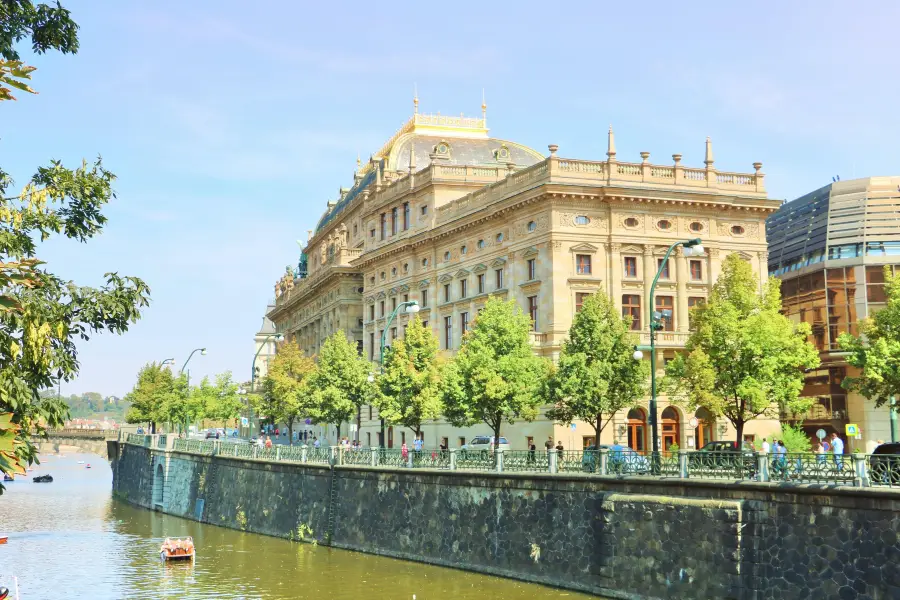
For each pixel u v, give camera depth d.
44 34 18.83
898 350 45.44
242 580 44.75
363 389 70.44
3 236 17.00
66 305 18.22
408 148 93.25
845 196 86.25
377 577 42.88
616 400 49.69
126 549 58.75
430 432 75.69
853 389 48.66
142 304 19.56
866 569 26.02
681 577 31.83
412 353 59.25
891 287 47.72
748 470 30.67
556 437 60.56
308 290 114.44
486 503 42.34
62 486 130.50
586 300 50.97
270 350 194.00
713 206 66.00
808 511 28.02
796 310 84.81
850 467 27.22
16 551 58.19
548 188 62.34
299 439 114.25
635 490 34.66
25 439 15.90
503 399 53.00
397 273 84.50
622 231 64.00
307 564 48.06
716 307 48.28
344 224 106.94
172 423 110.31
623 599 34.16
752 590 29.31
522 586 38.28
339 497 54.41
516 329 55.09
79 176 19.45
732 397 48.22
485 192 71.88
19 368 16.52
